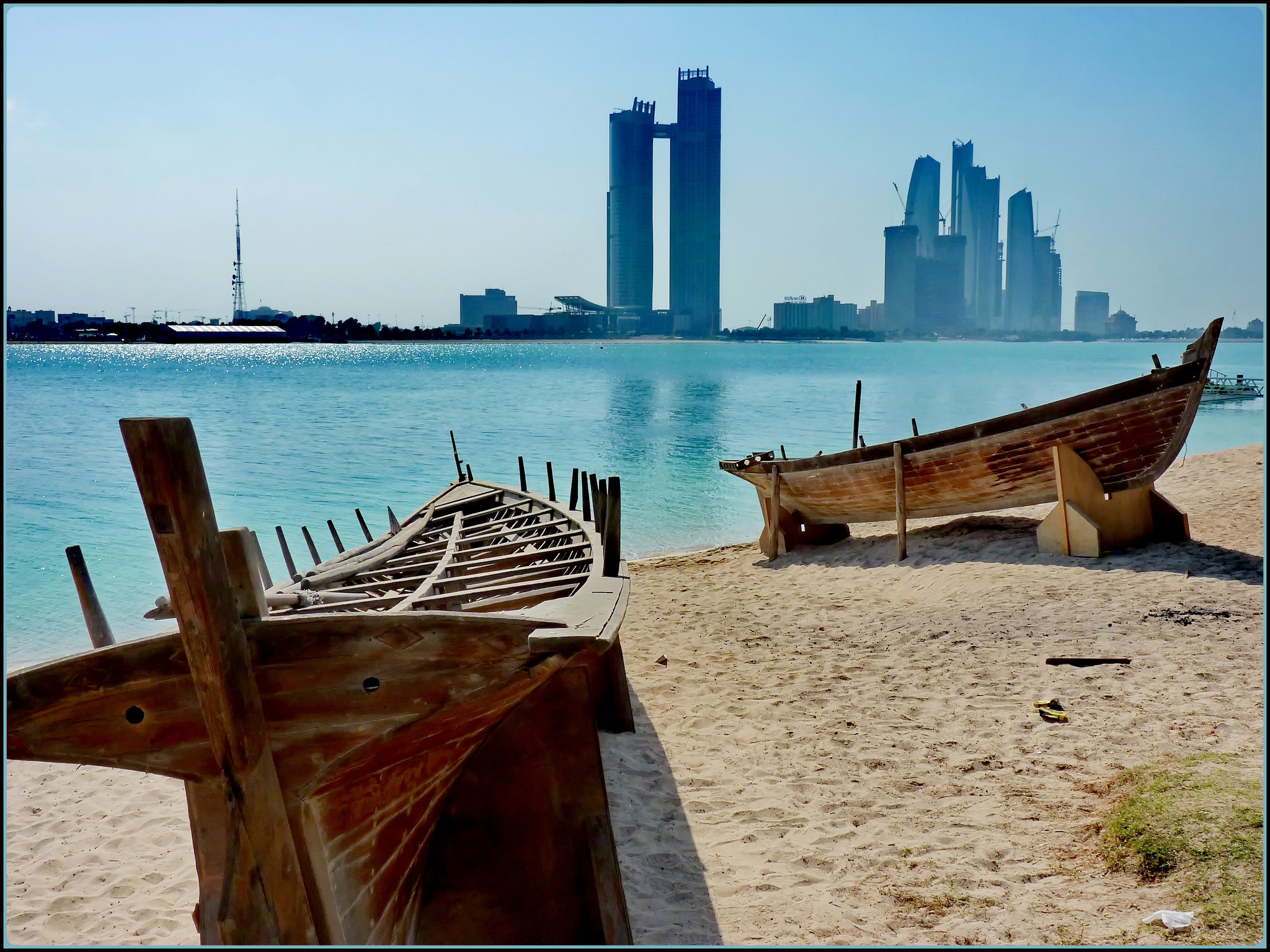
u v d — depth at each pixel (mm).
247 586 3975
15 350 162500
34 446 33344
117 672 4035
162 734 4070
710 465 30125
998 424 13047
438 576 8781
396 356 150750
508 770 4812
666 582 14938
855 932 4871
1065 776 6488
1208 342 11273
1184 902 4680
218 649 3771
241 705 3863
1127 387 11906
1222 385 48750
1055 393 62250
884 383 73938
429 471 29344
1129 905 4777
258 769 3924
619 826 6297
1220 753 6316
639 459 31547
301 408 49500
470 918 4777
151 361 118312
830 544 16359
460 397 57406
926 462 13727
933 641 9898
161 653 4035
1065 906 4891
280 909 3939
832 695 8609
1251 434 35031
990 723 7570
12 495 24578
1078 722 7340
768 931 4934
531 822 4789
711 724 8117
